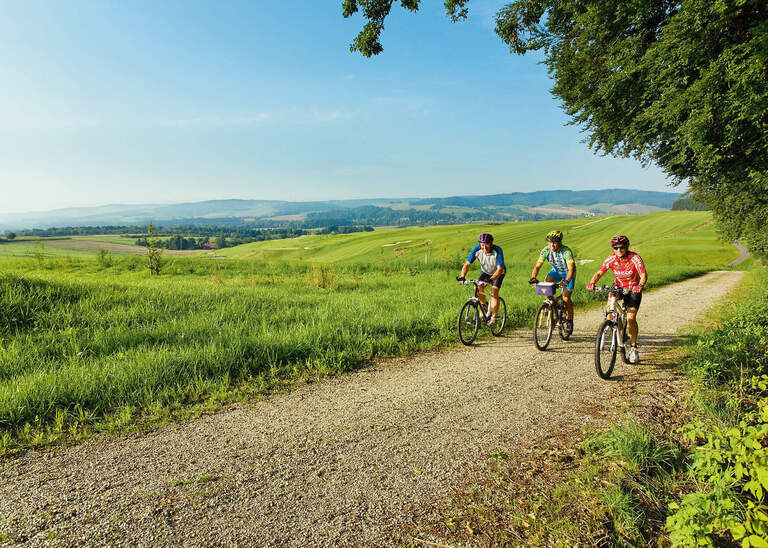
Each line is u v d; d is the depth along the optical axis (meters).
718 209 24.09
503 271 7.57
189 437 3.62
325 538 2.32
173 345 6.07
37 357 5.39
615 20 7.70
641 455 3.04
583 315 10.44
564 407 4.28
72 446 3.44
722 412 3.72
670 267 34.44
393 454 3.30
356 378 5.34
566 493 2.72
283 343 6.12
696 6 5.57
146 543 2.26
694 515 2.16
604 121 9.14
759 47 5.22
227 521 2.46
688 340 7.24
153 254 18.56
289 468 3.09
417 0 7.01
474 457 3.24
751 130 6.48
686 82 6.50
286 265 23.12
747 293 14.67
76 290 8.62
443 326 7.95
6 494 2.72
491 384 5.07
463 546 2.25
